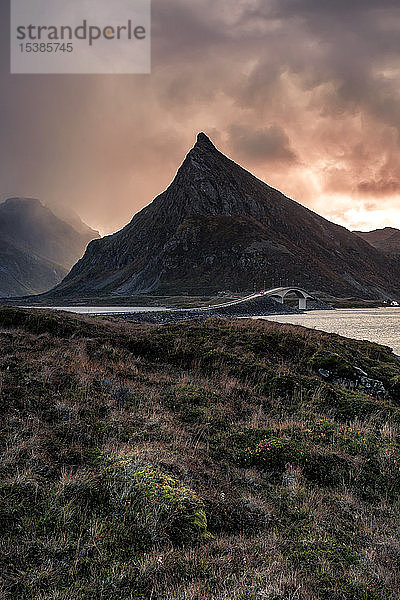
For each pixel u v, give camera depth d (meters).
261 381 18.72
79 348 19.78
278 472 10.91
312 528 8.30
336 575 6.69
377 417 15.72
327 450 12.02
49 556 6.45
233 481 9.99
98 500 8.05
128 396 14.59
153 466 8.97
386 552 7.58
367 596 6.21
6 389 12.45
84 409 12.43
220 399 15.85
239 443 12.30
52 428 10.82
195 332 25.14
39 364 15.64
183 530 7.32
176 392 16.03
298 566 6.85
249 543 7.44
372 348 28.41
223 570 6.41
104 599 5.70
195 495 8.34
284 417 15.22
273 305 167.62
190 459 10.34
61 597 5.59
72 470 9.01
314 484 10.51
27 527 7.03
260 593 5.79
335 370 21.44
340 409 16.50
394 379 21.67
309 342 25.19
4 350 17.59
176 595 5.74
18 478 8.17
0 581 5.75
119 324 30.48
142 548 6.88
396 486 10.68
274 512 8.88
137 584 6.00
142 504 7.71
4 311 25.55
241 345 23.31
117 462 9.17
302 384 18.45
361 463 11.53
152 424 12.34
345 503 9.64
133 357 20.72
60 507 7.68
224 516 8.30
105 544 6.87
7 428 10.26
